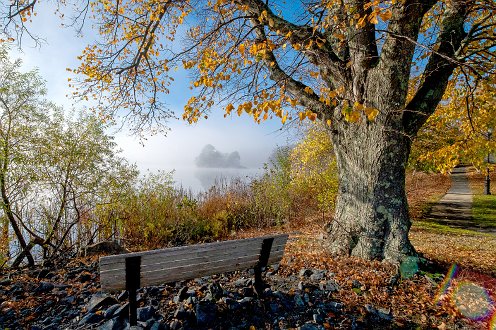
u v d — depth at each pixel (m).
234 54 5.17
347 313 3.39
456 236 9.88
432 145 13.63
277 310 3.34
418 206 19.27
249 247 3.56
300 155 15.51
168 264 3.02
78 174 6.48
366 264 4.84
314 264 5.03
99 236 7.85
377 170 5.14
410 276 4.45
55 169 6.26
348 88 5.32
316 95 5.97
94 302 3.42
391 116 4.99
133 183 7.81
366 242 5.12
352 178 5.47
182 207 10.38
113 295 3.69
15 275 4.72
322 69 5.70
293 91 5.94
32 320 3.18
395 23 4.65
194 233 9.80
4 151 5.44
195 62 5.80
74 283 4.26
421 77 5.71
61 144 6.27
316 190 13.73
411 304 3.71
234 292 3.69
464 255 6.64
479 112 7.58
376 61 5.20
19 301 3.58
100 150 6.61
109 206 7.23
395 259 4.78
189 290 3.70
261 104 3.52
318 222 11.33
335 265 4.89
